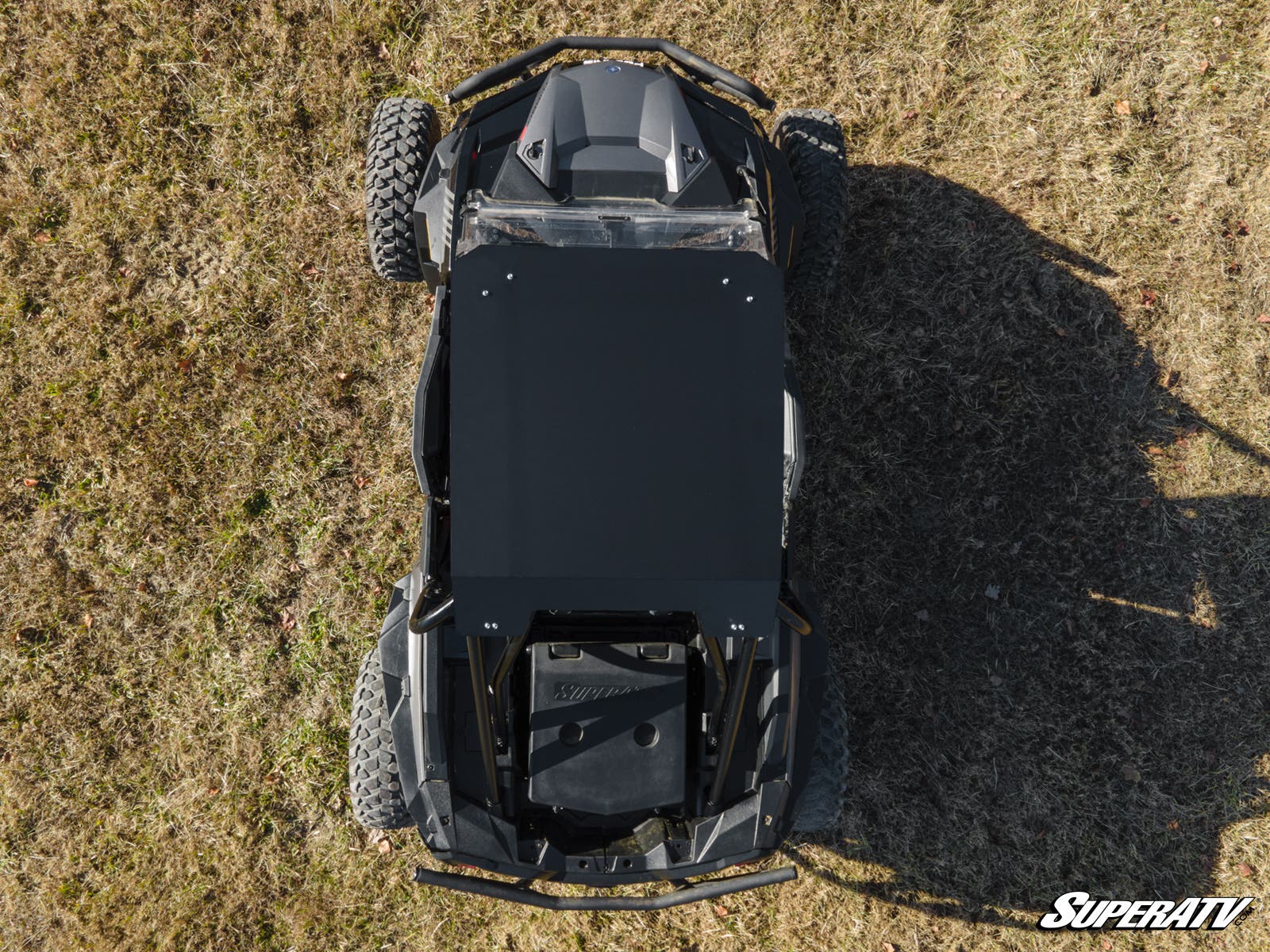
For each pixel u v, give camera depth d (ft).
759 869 17.10
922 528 17.66
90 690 17.17
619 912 16.79
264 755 17.04
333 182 17.88
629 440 10.48
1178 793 17.48
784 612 10.68
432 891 16.84
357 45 17.98
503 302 10.54
